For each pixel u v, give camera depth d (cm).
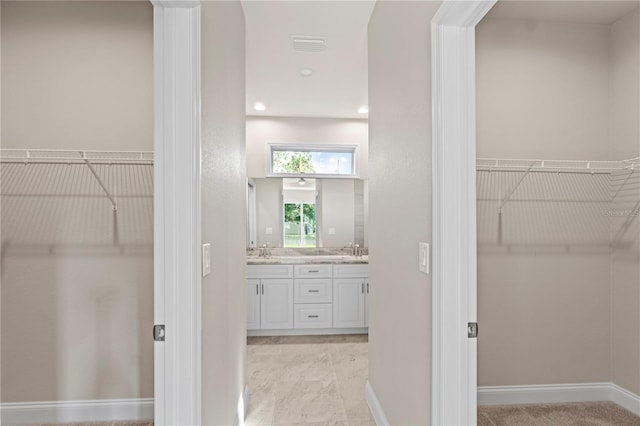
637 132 221
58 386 212
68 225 212
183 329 115
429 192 133
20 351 210
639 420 213
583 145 238
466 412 120
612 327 237
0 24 212
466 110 122
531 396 233
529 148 235
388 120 191
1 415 209
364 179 445
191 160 116
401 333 168
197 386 118
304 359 309
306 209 441
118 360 213
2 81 212
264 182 438
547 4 216
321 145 436
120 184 215
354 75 313
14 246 211
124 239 214
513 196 233
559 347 235
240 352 209
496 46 233
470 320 121
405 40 162
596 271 238
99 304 213
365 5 217
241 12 217
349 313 381
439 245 121
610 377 237
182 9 116
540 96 235
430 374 131
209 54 141
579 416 218
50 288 212
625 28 228
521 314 234
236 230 200
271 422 211
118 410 212
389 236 189
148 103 217
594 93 238
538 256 234
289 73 309
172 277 115
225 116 172
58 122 213
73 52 215
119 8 217
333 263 380
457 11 113
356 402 234
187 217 116
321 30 243
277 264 376
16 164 211
